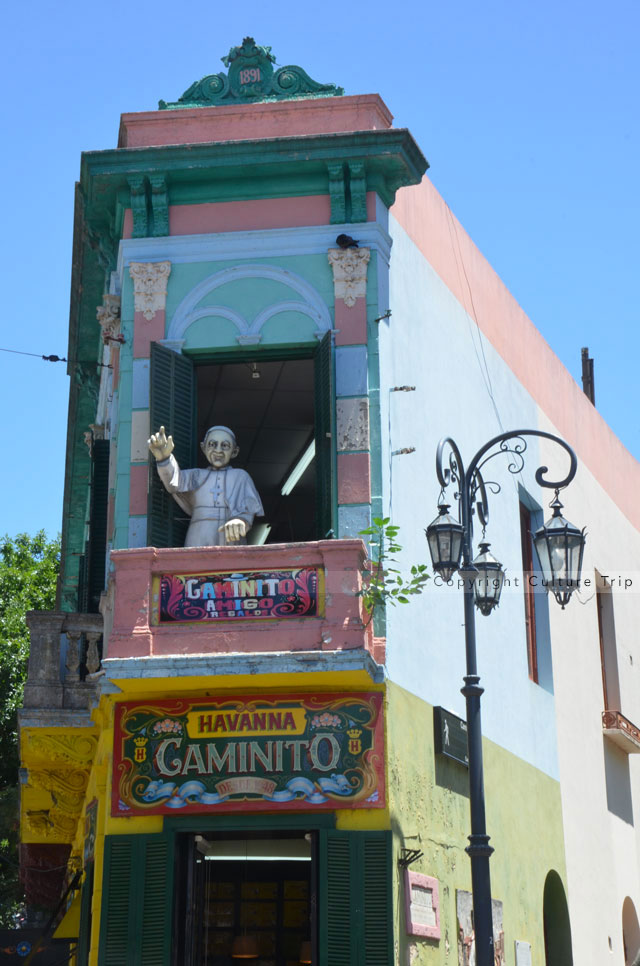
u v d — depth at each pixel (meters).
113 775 12.33
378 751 12.20
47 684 14.50
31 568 34.09
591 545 22.80
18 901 30.58
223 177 14.07
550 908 18.52
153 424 13.12
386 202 14.32
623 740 22.36
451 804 14.28
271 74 14.74
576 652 21.03
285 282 13.79
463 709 15.31
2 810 28.44
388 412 13.70
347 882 11.88
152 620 12.20
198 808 12.09
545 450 20.80
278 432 17.45
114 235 14.88
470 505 12.03
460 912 13.98
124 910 11.98
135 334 13.76
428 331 15.74
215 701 12.36
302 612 12.05
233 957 13.91
